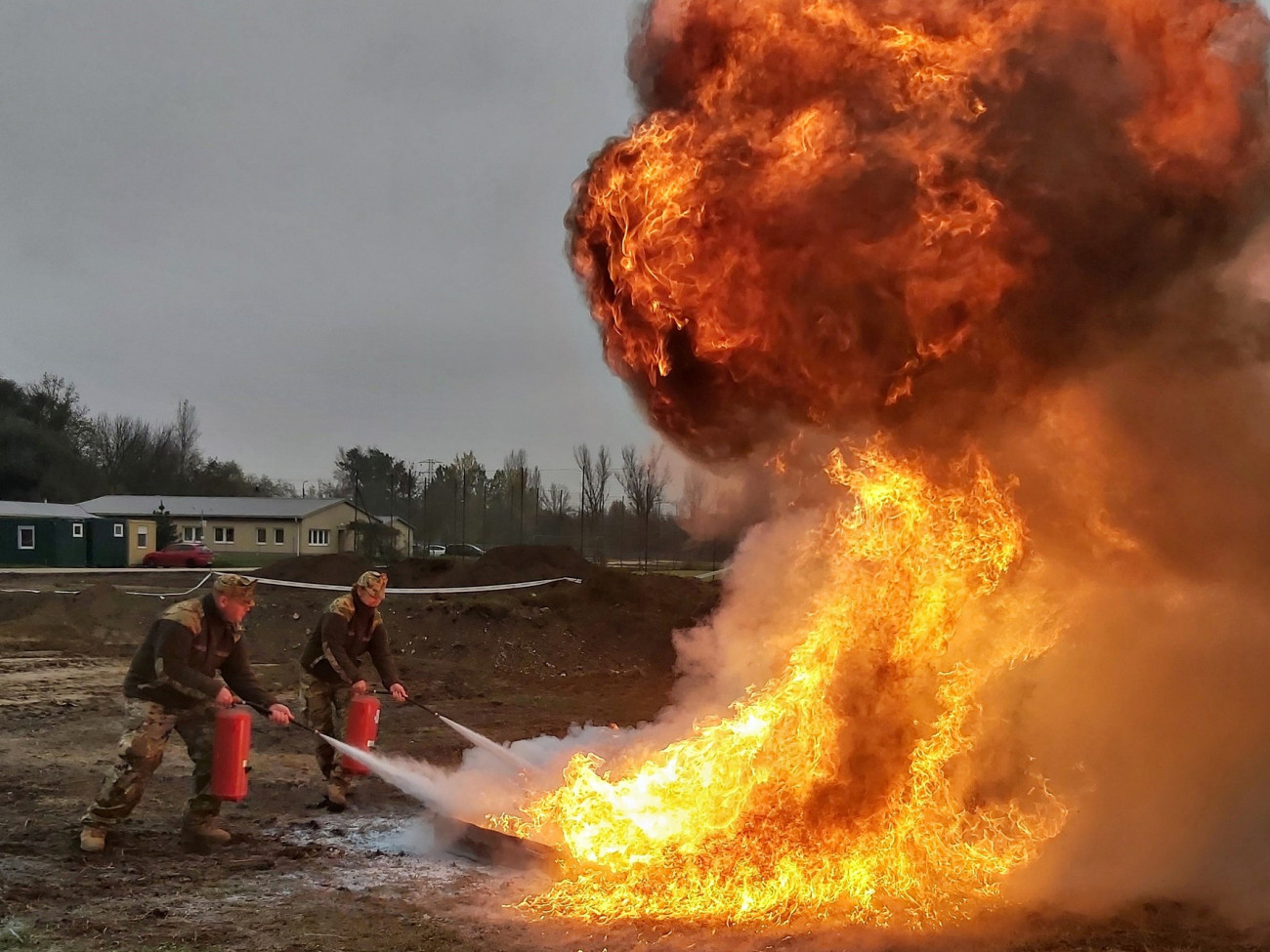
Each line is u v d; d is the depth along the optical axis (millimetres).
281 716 6980
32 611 21312
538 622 18562
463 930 5227
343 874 6172
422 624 18734
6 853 6352
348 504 53969
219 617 6758
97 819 6434
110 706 12539
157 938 5035
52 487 58562
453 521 46031
